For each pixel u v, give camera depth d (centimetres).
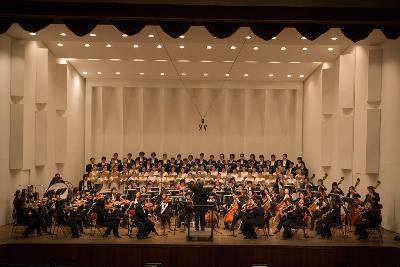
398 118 1405
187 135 2419
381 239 1293
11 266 959
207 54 1792
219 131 2422
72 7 1043
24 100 1572
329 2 1048
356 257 1213
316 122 2052
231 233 1414
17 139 1525
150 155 2403
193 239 1298
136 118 2402
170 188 1705
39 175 1688
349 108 1664
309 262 1216
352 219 1389
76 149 2142
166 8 1050
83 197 1520
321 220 1356
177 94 2420
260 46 1648
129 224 1398
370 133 1519
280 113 2406
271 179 1991
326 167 1930
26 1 1035
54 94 1850
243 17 1055
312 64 1966
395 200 1409
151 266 1208
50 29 1430
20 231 1399
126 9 1047
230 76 2241
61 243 1229
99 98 2361
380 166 1503
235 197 1468
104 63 1995
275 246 1223
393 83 1438
